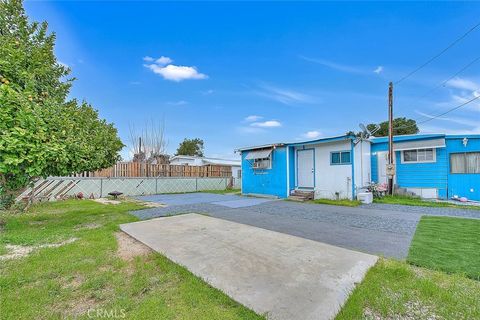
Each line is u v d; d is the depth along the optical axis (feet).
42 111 18.30
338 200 36.17
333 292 9.30
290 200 39.78
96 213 27.45
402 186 40.60
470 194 35.76
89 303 8.71
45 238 16.58
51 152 17.66
